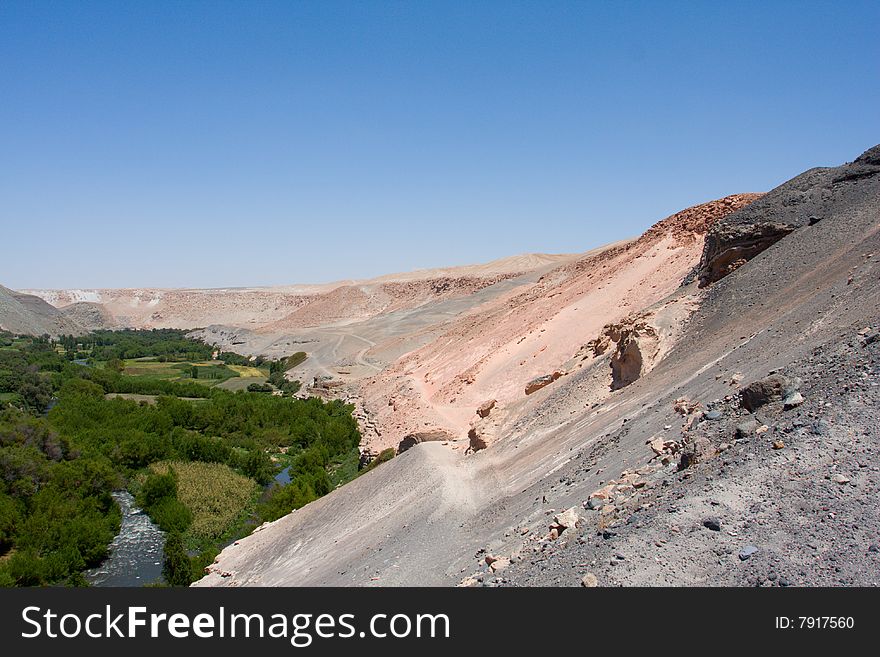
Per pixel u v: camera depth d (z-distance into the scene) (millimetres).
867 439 11555
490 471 25453
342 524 27031
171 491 42344
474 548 17328
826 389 13555
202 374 105688
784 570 9539
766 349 19172
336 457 52125
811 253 26625
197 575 29062
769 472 11672
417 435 34219
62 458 46156
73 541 33250
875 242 22391
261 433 60250
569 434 24031
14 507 35094
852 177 31094
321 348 108312
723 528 10742
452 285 133125
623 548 11062
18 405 67688
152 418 58156
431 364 63031
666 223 57000
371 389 67875
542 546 14195
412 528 21656
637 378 26156
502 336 56938
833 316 18266
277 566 25812
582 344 43969
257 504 42719
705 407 16609
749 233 32188
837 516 10188
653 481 14219
